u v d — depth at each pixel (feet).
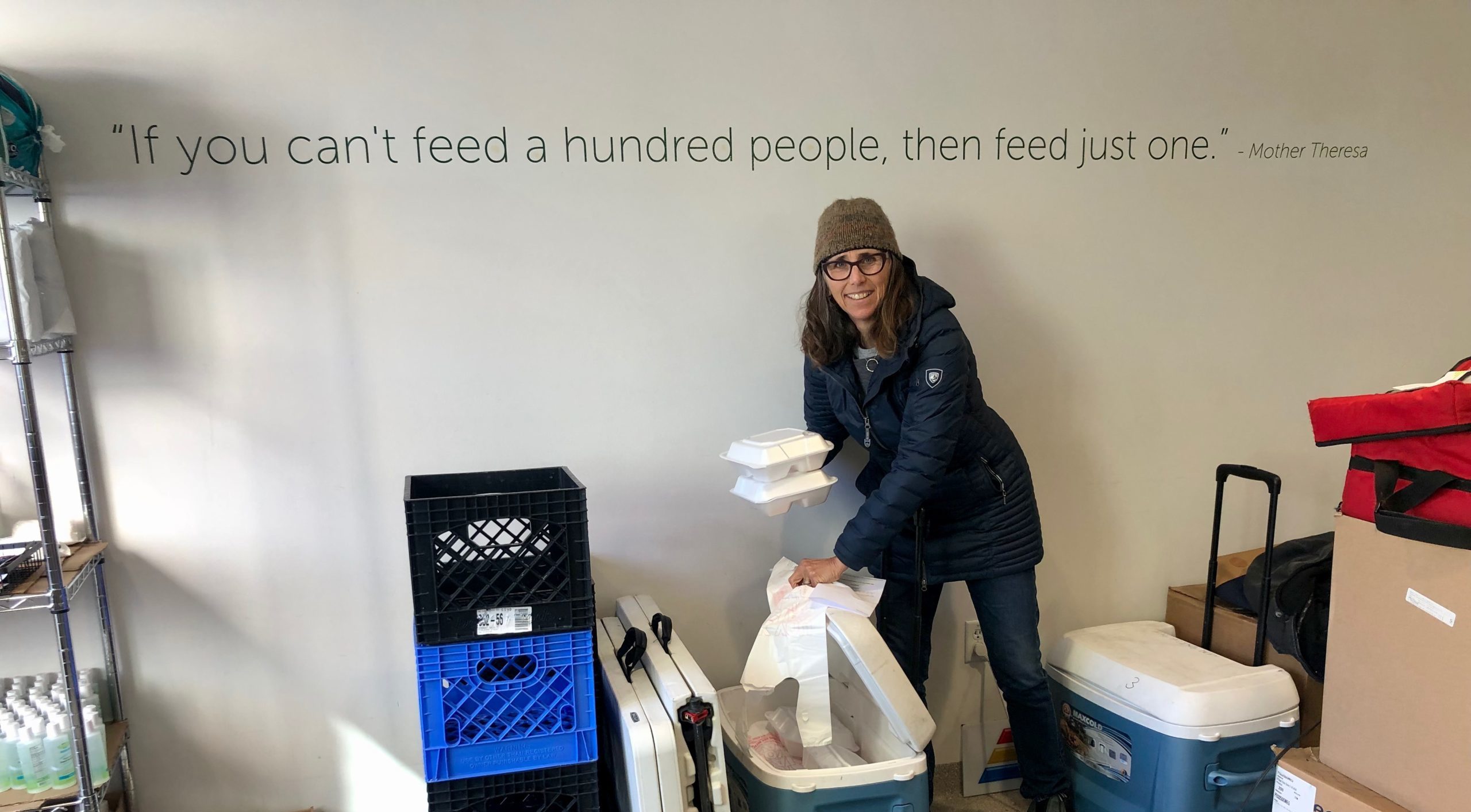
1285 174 7.77
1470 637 4.46
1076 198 7.28
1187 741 5.90
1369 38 7.80
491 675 4.93
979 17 6.88
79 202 5.57
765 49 6.52
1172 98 7.39
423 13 5.92
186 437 5.93
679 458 6.80
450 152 6.08
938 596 6.84
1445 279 8.37
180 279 5.79
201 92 5.66
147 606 6.03
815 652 5.42
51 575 4.92
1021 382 7.38
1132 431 7.73
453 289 6.21
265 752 6.37
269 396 6.02
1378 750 5.02
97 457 5.81
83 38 5.46
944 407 5.47
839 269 5.40
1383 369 8.34
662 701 5.13
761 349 6.84
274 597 6.22
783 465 5.82
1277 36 7.57
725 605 7.07
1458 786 4.56
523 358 6.40
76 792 5.28
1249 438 8.05
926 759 5.69
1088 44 7.13
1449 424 4.42
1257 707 6.02
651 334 6.61
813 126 6.68
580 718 4.95
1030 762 6.57
